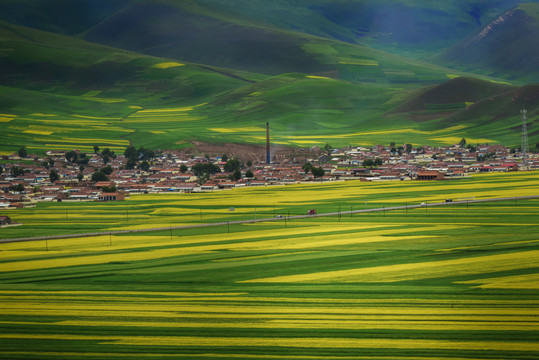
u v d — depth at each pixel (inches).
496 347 4202.8
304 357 4136.3
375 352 4185.5
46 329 4719.5
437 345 4256.9
